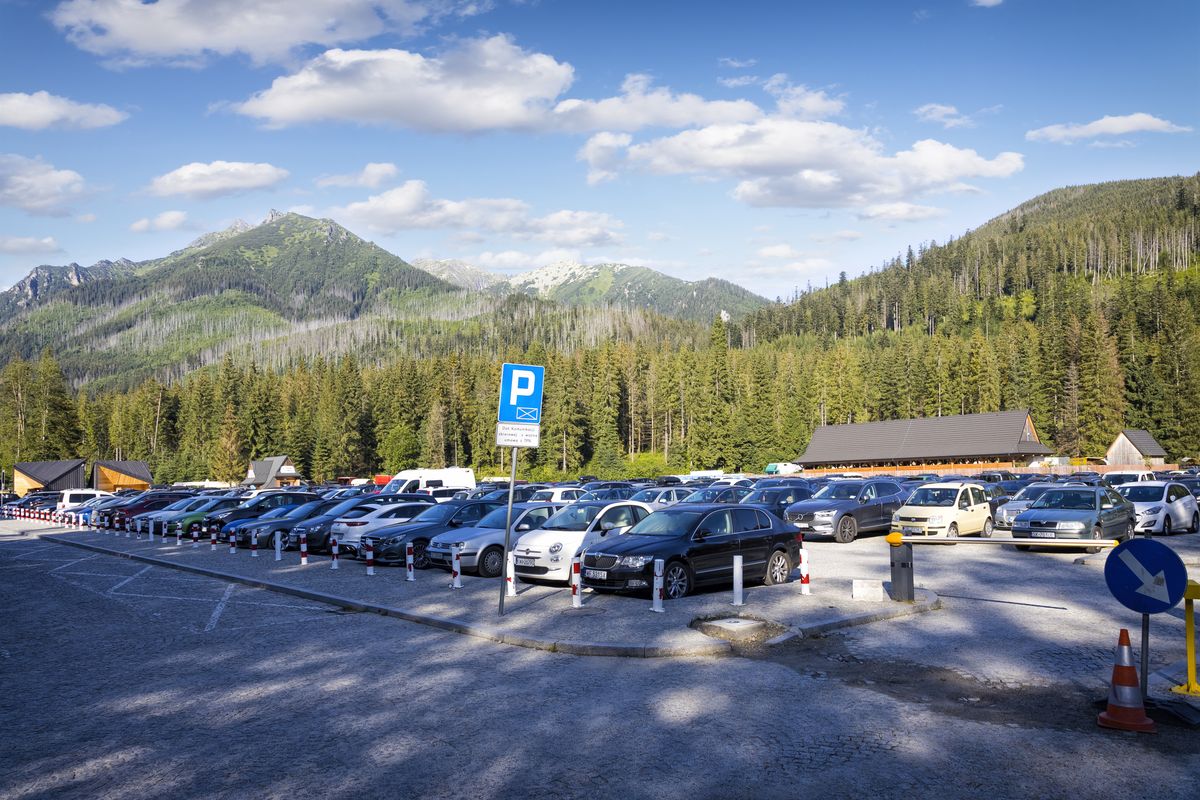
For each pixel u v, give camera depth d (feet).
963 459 267.80
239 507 103.91
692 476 205.98
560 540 54.08
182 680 31.76
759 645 35.04
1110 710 23.72
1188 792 18.85
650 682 29.78
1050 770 20.38
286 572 65.77
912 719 24.72
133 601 53.62
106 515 129.90
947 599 45.85
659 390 425.69
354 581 59.11
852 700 26.89
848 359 449.48
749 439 341.62
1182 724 23.77
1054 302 547.49
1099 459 303.07
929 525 78.59
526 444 43.68
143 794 19.86
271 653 36.47
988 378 374.43
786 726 24.29
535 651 35.53
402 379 411.13
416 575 61.87
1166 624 38.29
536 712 26.27
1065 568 58.49
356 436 362.33
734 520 51.19
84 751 23.29
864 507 83.61
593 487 110.63
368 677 31.60
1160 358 334.85
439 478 136.67
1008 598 45.75
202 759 22.38
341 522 77.20
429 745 23.17
